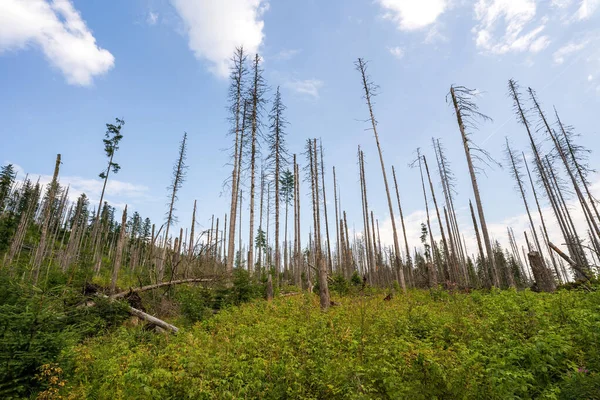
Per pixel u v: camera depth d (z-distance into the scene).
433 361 5.04
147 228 61.59
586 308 8.07
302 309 12.60
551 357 5.32
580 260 29.89
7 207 46.47
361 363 6.07
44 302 7.59
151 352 8.28
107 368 7.02
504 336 6.75
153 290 17.09
